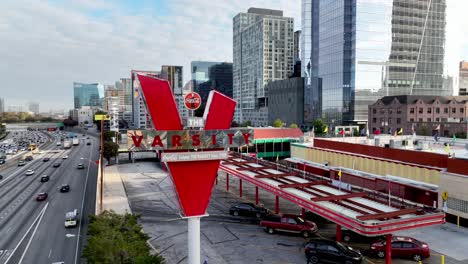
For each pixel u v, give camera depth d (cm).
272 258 2928
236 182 6338
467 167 3619
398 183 4384
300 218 3534
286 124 17500
